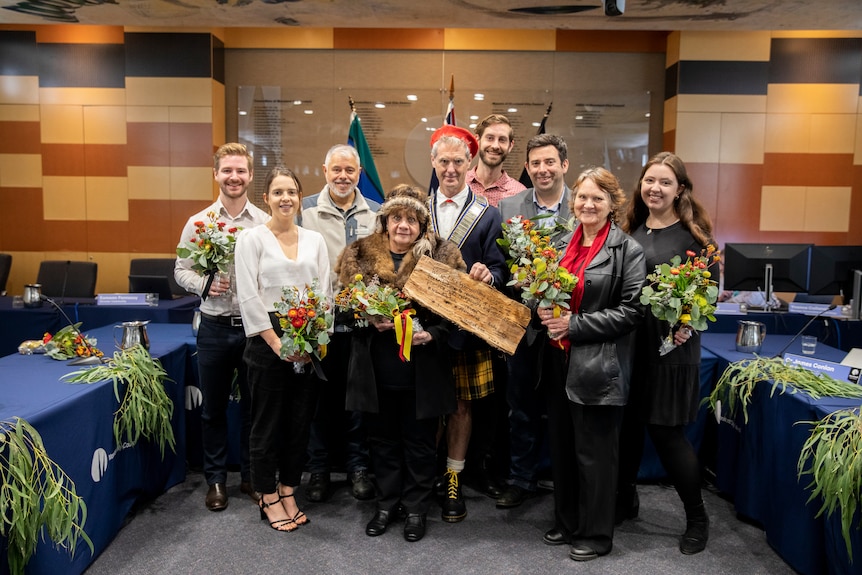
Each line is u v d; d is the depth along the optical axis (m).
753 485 2.82
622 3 4.05
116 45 6.18
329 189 3.20
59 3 4.86
